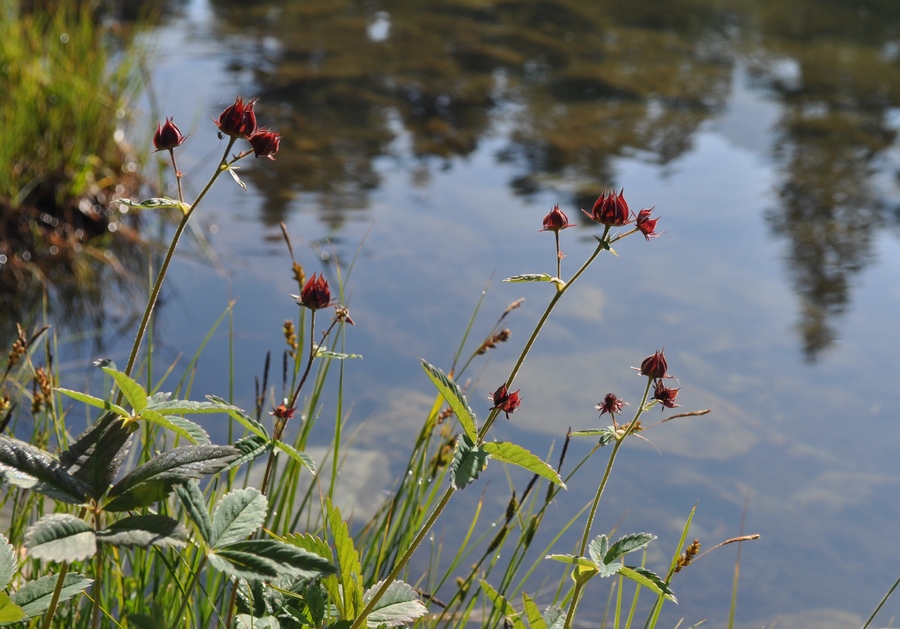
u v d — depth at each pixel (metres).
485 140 8.27
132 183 6.20
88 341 4.60
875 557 3.91
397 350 4.92
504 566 3.49
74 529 1.24
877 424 4.77
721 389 4.96
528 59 10.75
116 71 6.96
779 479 4.36
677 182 7.62
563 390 4.79
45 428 2.70
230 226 6.11
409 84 9.57
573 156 7.99
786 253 6.52
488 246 6.20
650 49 11.45
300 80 9.28
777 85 10.33
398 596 1.71
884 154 8.48
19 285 5.00
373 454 4.01
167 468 1.36
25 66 6.20
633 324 5.48
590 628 3.25
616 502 4.08
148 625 1.38
